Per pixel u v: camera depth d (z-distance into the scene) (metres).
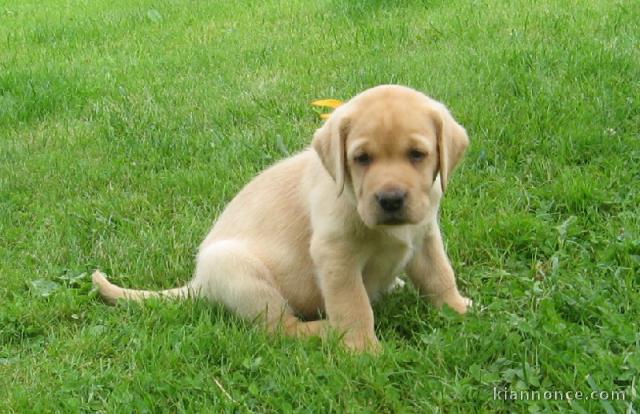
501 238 1.35
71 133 1.87
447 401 1.05
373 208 1.10
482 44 2.04
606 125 1.58
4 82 2.13
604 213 1.39
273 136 1.73
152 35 2.66
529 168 1.52
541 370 1.08
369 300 1.23
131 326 1.23
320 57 2.16
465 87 1.78
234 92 1.98
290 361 1.13
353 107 1.14
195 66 2.24
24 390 1.13
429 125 1.13
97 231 1.52
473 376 1.08
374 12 2.48
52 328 1.27
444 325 1.19
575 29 2.04
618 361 1.07
